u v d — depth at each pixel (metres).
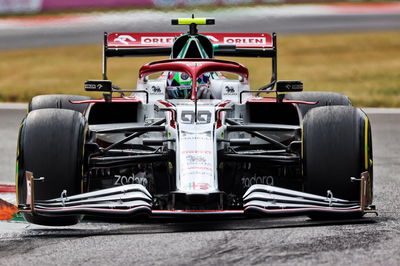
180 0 120.25
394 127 52.25
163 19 90.94
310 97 31.81
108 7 138.75
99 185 26.62
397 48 122.06
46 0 145.00
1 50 122.94
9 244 21.47
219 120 25.11
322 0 162.12
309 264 18.53
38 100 30.70
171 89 29.11
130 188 22.48
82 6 142.12
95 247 20.70
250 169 27.27
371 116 57.47
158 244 20.78
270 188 22.72
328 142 24.05
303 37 131.25
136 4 136.75
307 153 24.19
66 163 23.36
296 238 21.19
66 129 23.75
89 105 28.91
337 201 23.12
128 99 28.27
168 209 23.00
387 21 149.75
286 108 29.33
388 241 20.75
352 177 23.67
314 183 23.95
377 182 33.34
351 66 105.38
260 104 29.16
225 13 119.88
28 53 119.06
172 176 24.33
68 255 19.89
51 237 22.41
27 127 23.77
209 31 116.88
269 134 29.22
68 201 22.30
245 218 24.75
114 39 33.97
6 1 146.88
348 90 81.75
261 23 131.62
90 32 135.12
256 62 107.25
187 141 23.73
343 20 150.50
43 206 22.30
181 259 19.12
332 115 24.55
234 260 18.95
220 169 24.55
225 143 25.50
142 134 27.69
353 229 22.33
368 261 18.75
